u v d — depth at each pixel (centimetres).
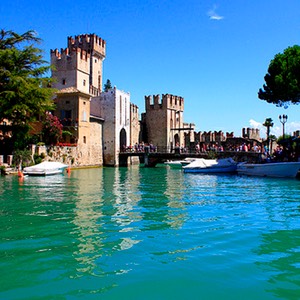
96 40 8150
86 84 6694
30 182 3038
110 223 1336
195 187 2684
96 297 688
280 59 4044
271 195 2180
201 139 7950
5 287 736
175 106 8550
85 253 957
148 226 1282
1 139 4497
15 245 1037
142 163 8112
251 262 880
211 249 988
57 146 4931
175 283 752
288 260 898
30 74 4431
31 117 4434
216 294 702
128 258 912
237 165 4134
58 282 759
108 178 3591
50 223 1339
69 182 3080
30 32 4478
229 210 1627
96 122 6412
